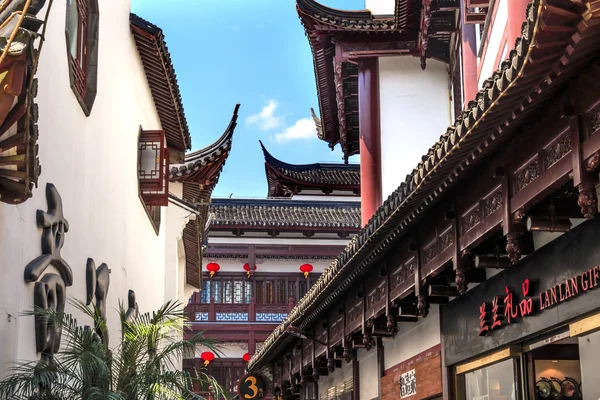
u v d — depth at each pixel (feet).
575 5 23.40
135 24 61.11
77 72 43.93
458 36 73.41
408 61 82.48
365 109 81.71
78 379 31.35
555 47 25.96
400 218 45.65
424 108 81.66
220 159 82.07
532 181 33.65
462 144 34.42
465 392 49.49
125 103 58.75
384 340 65.72
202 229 95.55
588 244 34.35
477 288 46.19
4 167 27.89
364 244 50.47
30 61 26.35
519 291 40.86
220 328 151.23
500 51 53.57
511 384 42.75
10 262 31.71
